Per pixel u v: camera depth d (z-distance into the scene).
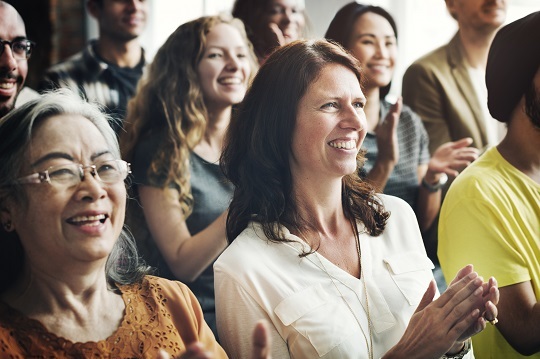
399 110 3.52
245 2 3.88
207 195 3.27
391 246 2.44
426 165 3.88
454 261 2.68
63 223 1.84
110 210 1.89
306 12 4.40
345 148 2.30
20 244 1.89
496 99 2.81
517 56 2.73
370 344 2.26
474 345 2.68
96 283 1.91
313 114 2.29
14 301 1.87
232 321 2.26
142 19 4.45
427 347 2.09
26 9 5.99
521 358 2.60
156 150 3.26
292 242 2.32
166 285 2.09
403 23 5.42
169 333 1.96
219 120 3.43
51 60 6.09
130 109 3.44
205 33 3.42
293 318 2.21
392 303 2.32
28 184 1.84
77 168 1.86
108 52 4.42
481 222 2.63
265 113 2.34
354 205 2.44
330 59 2.33
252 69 3.52
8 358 1.76
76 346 1.83
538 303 2.54
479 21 4.07
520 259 2.59
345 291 2.29
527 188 2.72
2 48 2.98
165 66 3.40
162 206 3.19
